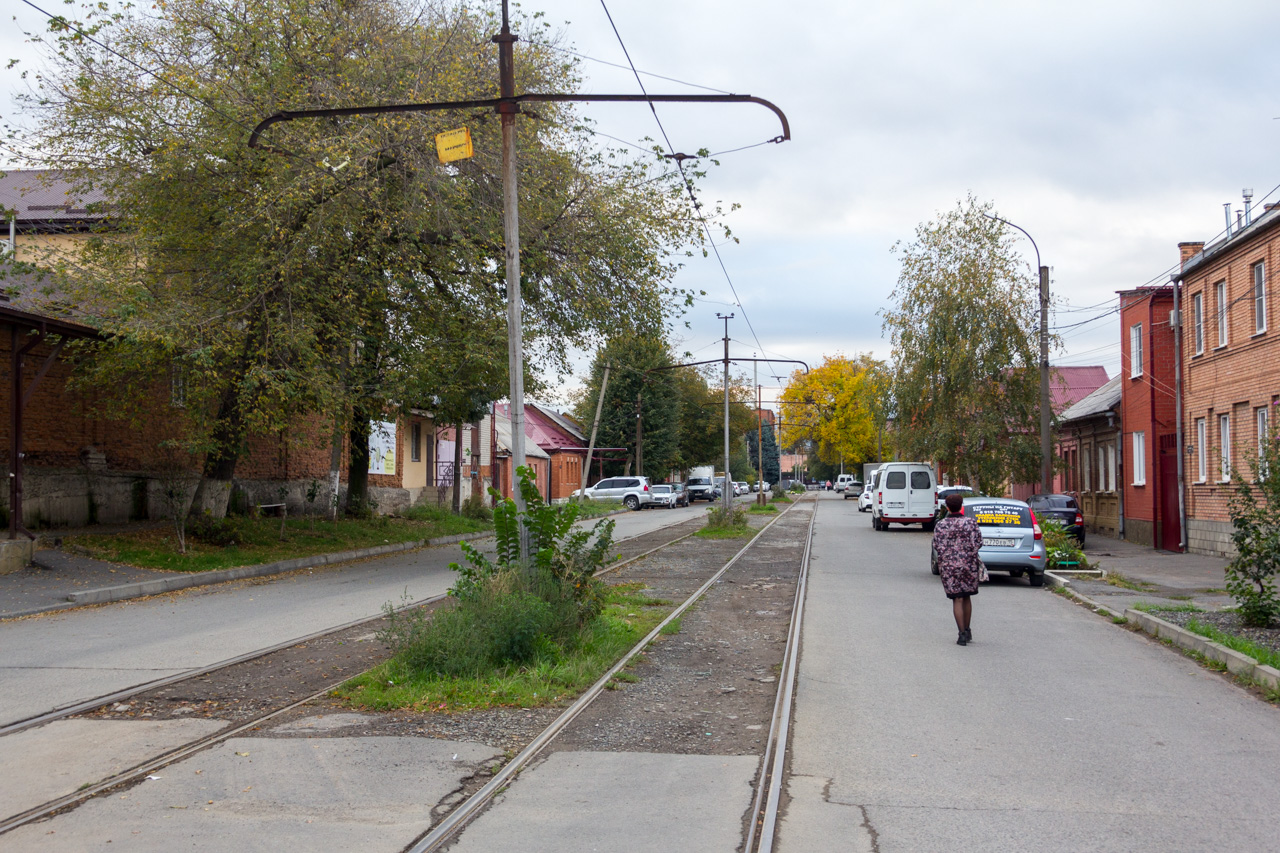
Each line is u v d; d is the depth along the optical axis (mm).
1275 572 11742
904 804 5566
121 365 17500
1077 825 5211
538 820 5262
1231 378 22500
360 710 7707
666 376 69500
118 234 19031
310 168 16453
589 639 10047
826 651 10672
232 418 20078
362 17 18438
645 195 19766
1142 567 21047
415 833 5039
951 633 12047
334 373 18797
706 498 74688
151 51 17609
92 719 7492
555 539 10531
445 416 23562
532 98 11047
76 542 18281
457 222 18578
